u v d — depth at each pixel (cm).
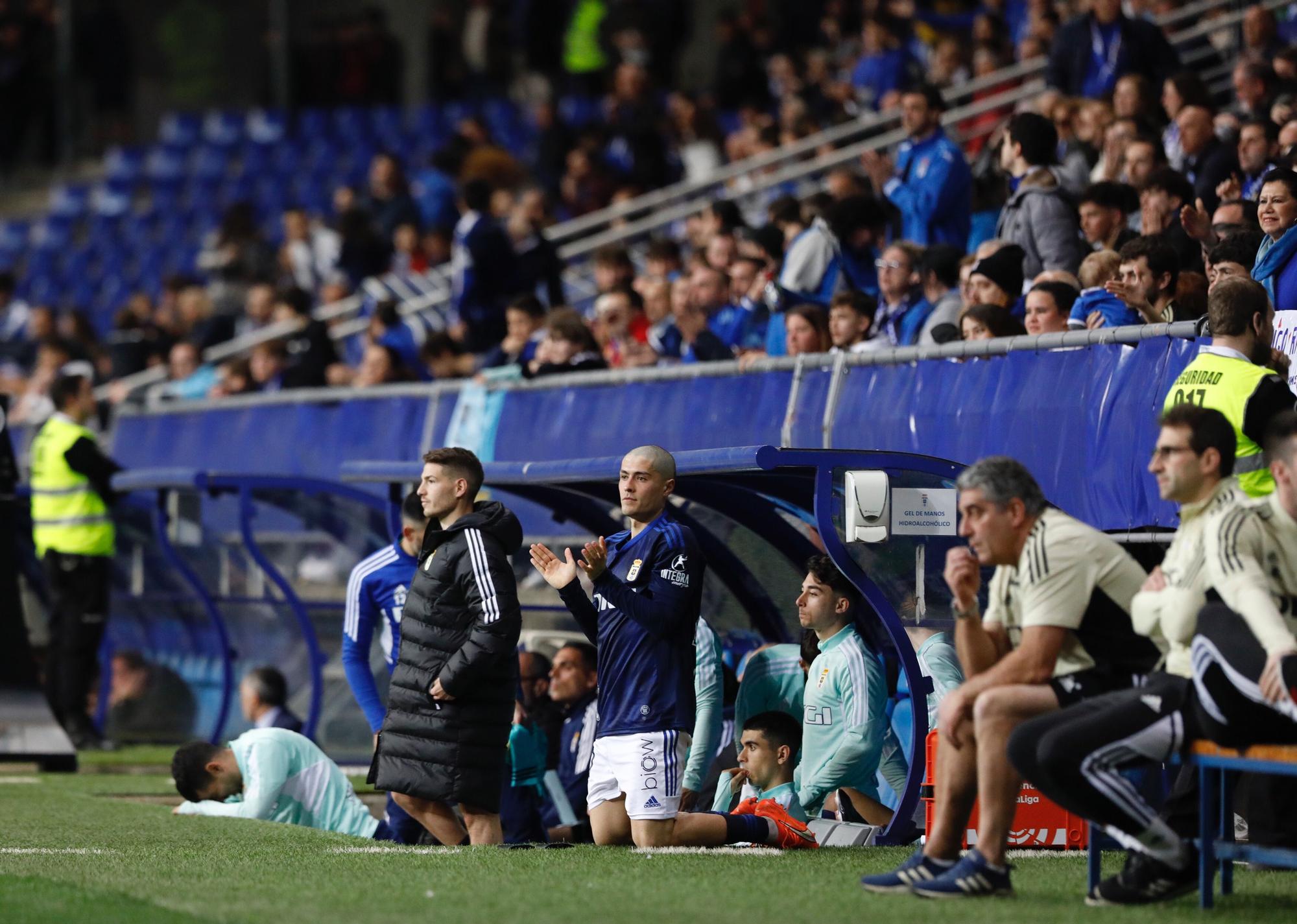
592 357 3528
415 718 2339
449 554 2331
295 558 3697
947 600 2392
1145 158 3228
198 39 10100
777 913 1712
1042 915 1692
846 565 2317
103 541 3878
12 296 8131
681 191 5388
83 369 3944
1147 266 2541
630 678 2286
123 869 2114
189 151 9131
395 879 1991
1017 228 3150
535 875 2006
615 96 7138
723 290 3716
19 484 4288
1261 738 1669
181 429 4631
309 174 8681
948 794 1844
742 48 7250
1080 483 2462
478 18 8781
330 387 4662
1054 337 2512
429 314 5325
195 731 3938
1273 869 2067
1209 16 4891
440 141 8569
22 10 9538
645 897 1823
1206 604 1708
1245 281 2142
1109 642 1809
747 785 2511
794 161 5369
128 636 4119
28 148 9594
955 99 5172
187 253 8481
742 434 2992
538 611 3225
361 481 3111
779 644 2723
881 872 2028
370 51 9075
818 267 3519
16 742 3459
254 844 2377
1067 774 1712
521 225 5328
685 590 2269
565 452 3372
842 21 6988
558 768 2816
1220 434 1711
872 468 2345
